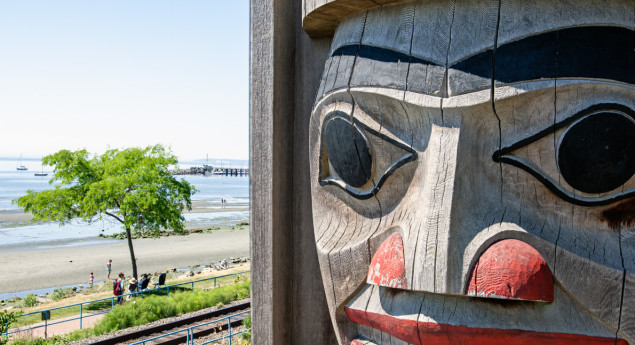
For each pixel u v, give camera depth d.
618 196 1.09
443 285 1.10
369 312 1.30
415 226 1.20
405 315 1.19
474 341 1.11
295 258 1.78
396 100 1.25
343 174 1.40
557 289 1.11
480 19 1.19
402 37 1.29
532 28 1.13
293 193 1.79
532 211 1.13
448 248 1.12
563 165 1.10
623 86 1.06
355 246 1.37
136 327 9.12
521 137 1.13
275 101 1.71
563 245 1.10
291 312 1.77
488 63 1.15
